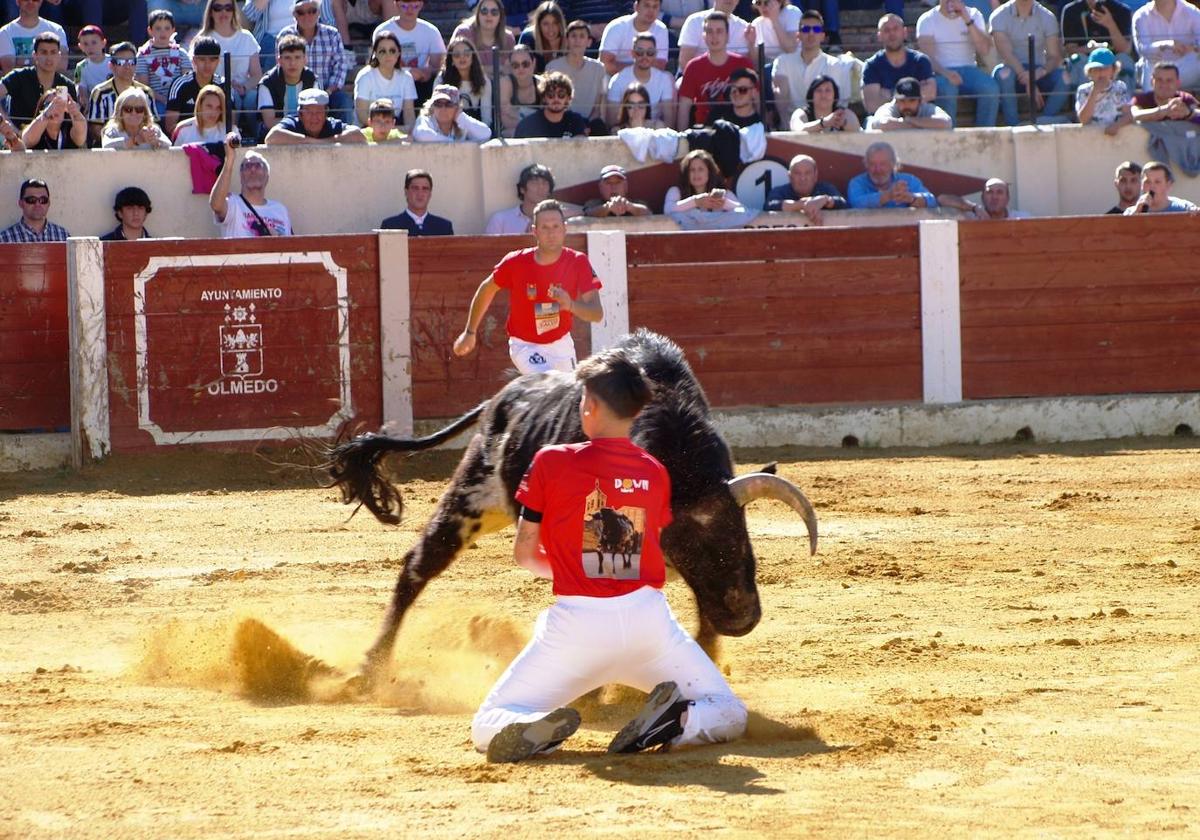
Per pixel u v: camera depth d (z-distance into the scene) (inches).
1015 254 1141.7
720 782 313.6
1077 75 1305.4
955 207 1209.4
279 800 303.0
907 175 1228.5
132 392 1036.5
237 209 1120.2
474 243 1085.8
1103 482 894.4
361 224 1179.3
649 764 330.6
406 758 340.5
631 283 1110.4
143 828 283.7
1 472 1018.1
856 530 740.0
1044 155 1243.2
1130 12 1323.8
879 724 369.7
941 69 1289.4
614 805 294.8
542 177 1143.6
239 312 1051.3
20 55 1227.9
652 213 1208.2
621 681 352.5
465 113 1219.2
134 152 1138.0
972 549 679.1
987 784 310.3
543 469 344.8
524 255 622.2
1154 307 1151.6
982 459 1029.2
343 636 517.3
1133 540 692.7
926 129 1237.7
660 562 349.7
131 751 350.9
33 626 542.0
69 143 1172.5
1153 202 1183.6
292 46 1183.6
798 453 1079.6
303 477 1002.1
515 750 331.9
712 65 1229.7
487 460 448.8
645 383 348.5
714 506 386.0
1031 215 1244.5
